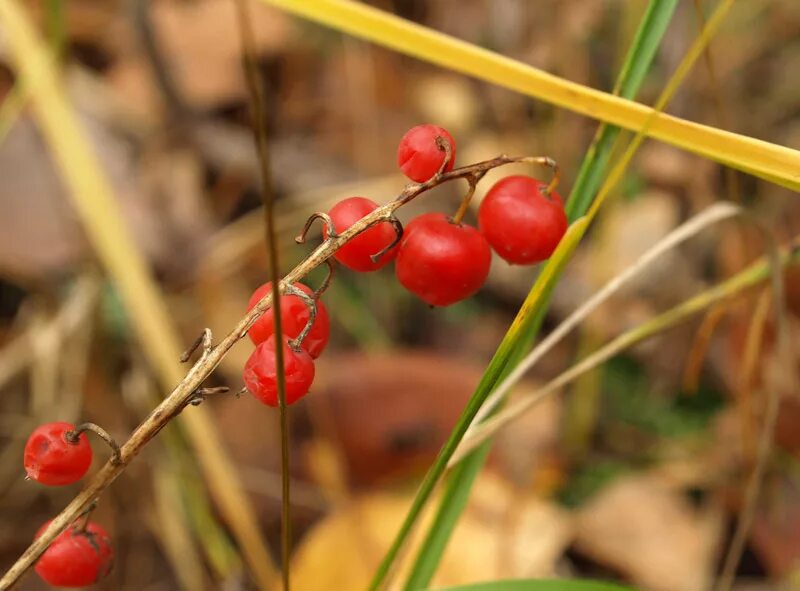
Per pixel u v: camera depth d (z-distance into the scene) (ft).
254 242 0.74
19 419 0.66
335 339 0.75
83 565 0.31
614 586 0.35
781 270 0.44
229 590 0.58
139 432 0.28
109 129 0.78
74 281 0.68
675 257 0.81
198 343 0.28
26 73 0.56
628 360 0.77
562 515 0.59
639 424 0.71
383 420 0.63
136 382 0.65
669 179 0.85
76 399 0.64
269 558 0.60
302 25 0.92
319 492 0.61
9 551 0.61
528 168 0.83
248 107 0.87
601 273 0.71
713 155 0.35
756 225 0.43
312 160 0.84
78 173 0.55
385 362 0.65
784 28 0.94
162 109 0.79
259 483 0.61
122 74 0.83
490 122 0.90
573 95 0.36
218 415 0.64
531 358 0.40
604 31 0.91
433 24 0.99
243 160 0.81
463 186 0.85
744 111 0.88
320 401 0.63
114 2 0.87
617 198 0.69
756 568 0.63
